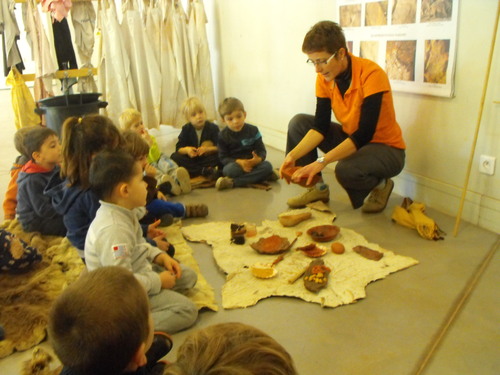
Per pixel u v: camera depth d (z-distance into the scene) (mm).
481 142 2100
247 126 2934
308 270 1825
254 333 645
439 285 1749
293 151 2385
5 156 3648
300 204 2488
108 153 1529
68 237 1839
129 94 3697
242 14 3654
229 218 2420
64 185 1820
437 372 1338
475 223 2215
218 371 548
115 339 797
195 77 3922
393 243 2078
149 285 1507
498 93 1972
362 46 2570
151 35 3691
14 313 1626
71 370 812
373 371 1352
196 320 1619
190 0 3770
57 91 3713
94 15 3531
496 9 1891
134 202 1544
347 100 2260
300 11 3000
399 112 2475
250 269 1875
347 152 2148
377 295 1705
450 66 2115
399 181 2576
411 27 2244
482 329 1506
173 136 4121
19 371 1394
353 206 2342
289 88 3324
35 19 3205
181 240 2176
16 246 1858
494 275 1801
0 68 6312
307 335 1517
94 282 828
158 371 1030
